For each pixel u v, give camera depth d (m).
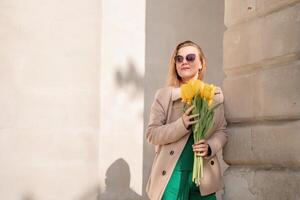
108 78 6.55
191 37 6.76
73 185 6.45
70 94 6.54
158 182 3.73
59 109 6.53
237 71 4.14
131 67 6.59
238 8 4.15
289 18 3.55
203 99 3.60
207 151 3.68
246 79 3.99
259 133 3.83
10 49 6.59
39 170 6.48
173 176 3.67
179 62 3.90
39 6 6.59
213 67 6.79
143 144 6.56
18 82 6.57
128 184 6.49
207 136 3.91
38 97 6.55
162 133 3.68
